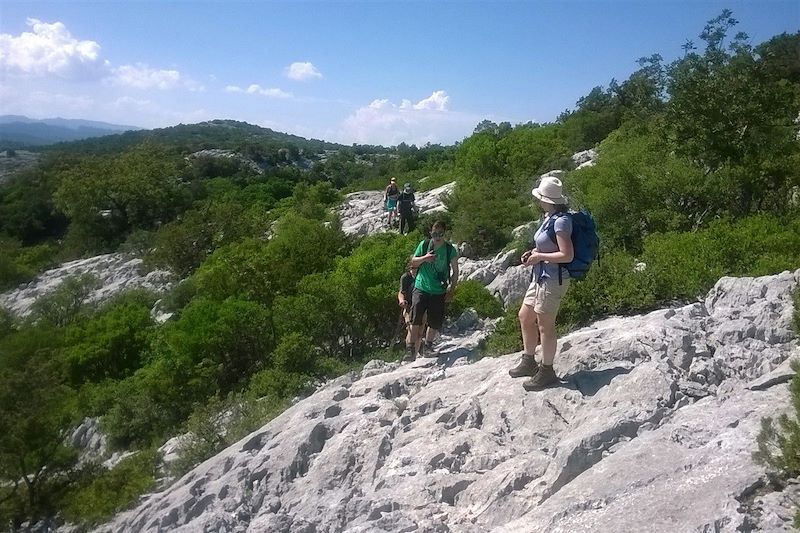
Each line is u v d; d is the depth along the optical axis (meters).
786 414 4.14
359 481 5.93
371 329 12.91
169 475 9.30
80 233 50.38
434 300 9.08
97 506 8.88
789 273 7.32
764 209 12.29
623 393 5.48
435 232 8.98
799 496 3.64
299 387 10.79
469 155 31.98
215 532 5.78
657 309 8.66
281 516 5.57
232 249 21.36
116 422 13.29
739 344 6.14
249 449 7.51
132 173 50.12
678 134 14.52
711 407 5.02
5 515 10.63
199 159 87.00
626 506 3.98
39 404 11.31
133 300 25.05
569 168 26.42
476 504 4.92
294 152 134.38
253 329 13.70
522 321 6.23
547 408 5.75
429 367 8.58
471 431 5.84
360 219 28.58
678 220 12.14
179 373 13.27
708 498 3.80
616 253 10.59
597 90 40.41
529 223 17.05
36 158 139.25
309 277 14.78
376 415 6.89
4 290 39.50
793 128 15.08
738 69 14.44
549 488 4.70
